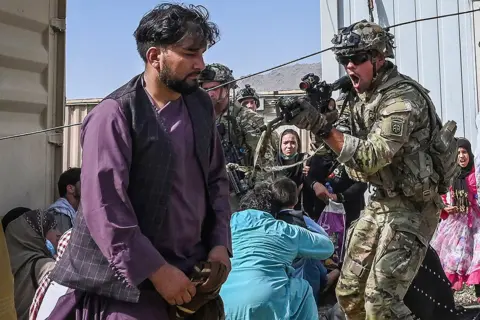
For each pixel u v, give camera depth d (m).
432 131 3.13
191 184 2.23
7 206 4.13
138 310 2.08
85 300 2.14
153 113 2.14
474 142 6.36
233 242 3.64
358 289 3.31
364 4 6.54
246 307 3.44
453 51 6.41
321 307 4.73
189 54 2.11
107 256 1.99
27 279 3.78
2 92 4.02
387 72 3.11
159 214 2.11
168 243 2.16
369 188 3.35
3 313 2.16
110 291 2.05
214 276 2.16
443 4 6.41
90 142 2.06
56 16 4.53
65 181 4.34
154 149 2.10
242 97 5.23
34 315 3.00
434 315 3.34
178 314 2.20
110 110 2.08
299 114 2.91
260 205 3.90
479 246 4.91
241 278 3.52
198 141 2.24
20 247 3.88
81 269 2.08
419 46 6.47
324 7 6.65
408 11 6.48
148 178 2.09
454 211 5.50
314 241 3.73
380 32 3.08
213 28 2.20
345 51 3.05
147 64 2.19
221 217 2.35
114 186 2.02
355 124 3.27
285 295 3.54
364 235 3.28
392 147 2.90
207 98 2.38
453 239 5.51
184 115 2.24
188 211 2.21
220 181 2.40
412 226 3.12
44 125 4.47
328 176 5.31
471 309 5.08
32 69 4.33
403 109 2.95
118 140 2.05
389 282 3.05
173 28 2.07
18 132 4.21
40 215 3.98
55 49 4.55
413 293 3.31
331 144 2.95
